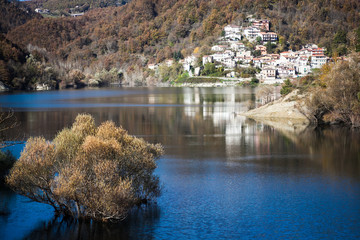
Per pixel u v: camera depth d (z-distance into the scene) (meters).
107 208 29.61
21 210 33.78
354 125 84.44
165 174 46.16
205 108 131.62
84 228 30.36
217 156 56.31
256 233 29.78
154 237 29.00
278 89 170.12
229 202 36.28
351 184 41.72
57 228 30.30
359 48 124.81
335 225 31.12
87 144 32.69
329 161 52.44
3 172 41.28
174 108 132.62
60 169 32.91
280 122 93.50
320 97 89.25
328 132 77.44
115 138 36.66
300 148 61.56
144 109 129.38
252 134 76.12
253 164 51.19
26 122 95.19
